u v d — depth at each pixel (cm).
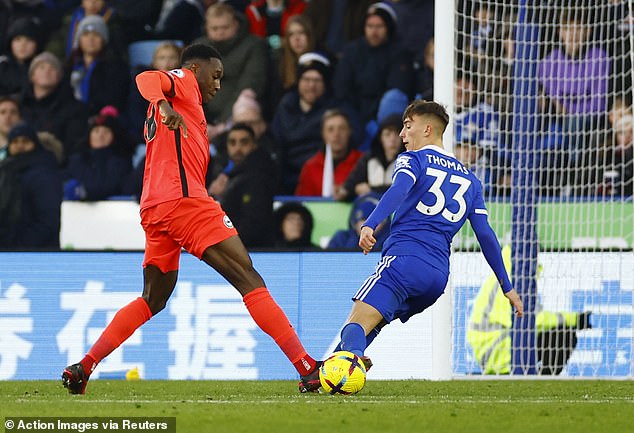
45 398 2077
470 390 2544
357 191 4116
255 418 1572
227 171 4228
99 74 4484
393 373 3328
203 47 2242
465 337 3325
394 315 2111
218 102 4425
